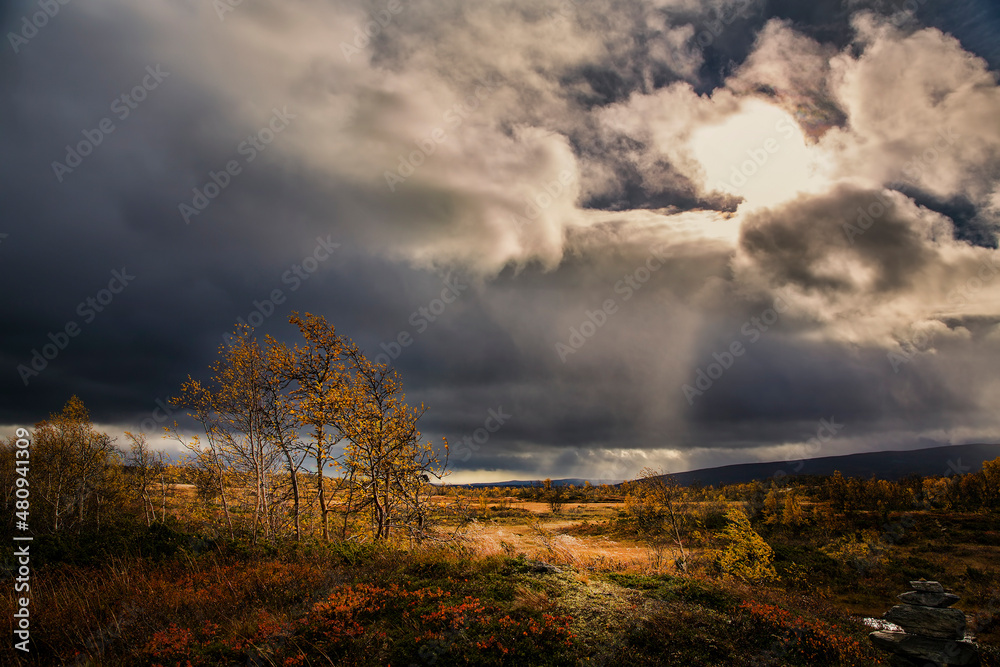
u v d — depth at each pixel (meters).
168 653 8.84
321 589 11.66
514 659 8.67
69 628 10.11
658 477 34.88
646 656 9.23
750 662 9.67
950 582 33.81
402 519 21.81
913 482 82.81
